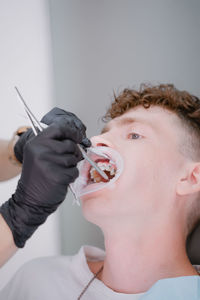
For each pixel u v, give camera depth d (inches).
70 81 56.1
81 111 55.9
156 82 52.6
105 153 35.0
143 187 34.5
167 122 38.1
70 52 55.9
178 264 36.0
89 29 55.2
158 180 35.2
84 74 55.6
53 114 36.2
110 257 36.3
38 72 55.7
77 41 55.7
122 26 54.0
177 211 36.4
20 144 32.4
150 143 36.1
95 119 55.3
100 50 55.0
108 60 54.7
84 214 34.9
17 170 38.6
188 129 38.4
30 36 55.4
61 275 42.1
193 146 37.9
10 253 29.0
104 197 34.0
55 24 56.1
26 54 55.3
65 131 29.1
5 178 39.3
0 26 54.6
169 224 35.8
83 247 44.5
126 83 53.8
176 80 51.9
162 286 32.5
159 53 52.5
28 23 55.4
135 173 34.4
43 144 28.0
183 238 37.5
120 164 34.3
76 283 40.3
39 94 55.7
